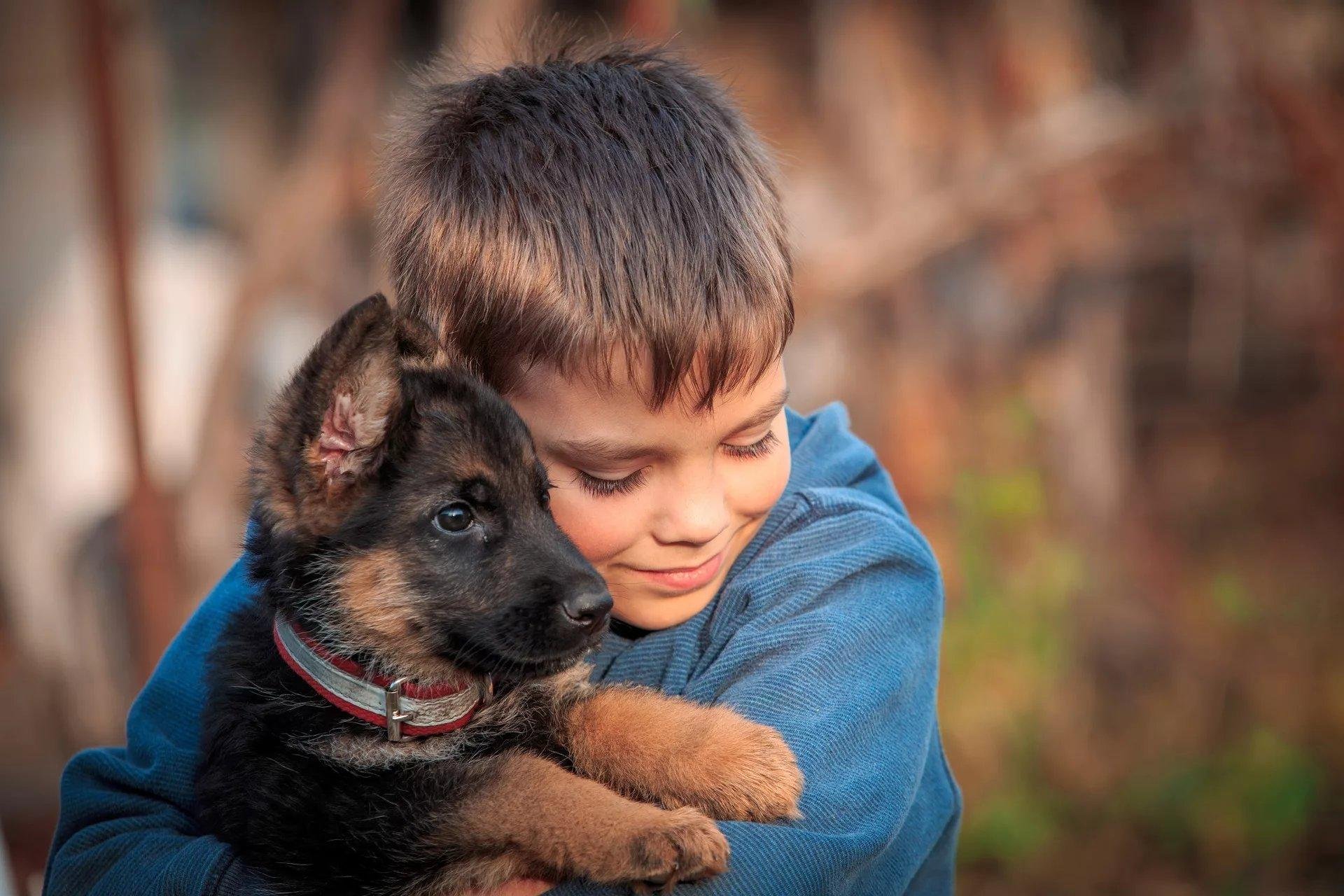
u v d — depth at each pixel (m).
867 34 10.71
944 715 8.41
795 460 3.45
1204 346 11.23
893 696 2.90
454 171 2.92
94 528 9.18
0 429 10.86
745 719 2.84
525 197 2.76
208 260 12.25
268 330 10.73
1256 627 9.54
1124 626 9.41
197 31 13.45
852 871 2.63
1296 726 8.95
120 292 7.54
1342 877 8.19
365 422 3.09
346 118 9.48
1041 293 10.12
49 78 10.61
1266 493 11.24
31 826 7.59
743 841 2.60
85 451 10.63
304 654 3.07
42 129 10.63
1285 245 10.70
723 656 2.96
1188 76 9.88
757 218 2.79
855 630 2.92
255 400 10.39
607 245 2.67
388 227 3.21
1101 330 10.25
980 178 9.73
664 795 2.89
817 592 3.00
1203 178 9.87
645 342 2.62
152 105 11.13
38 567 10.26
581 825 2.68
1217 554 10.67
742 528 3.06
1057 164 9.64
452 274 2.88
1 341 10.84
